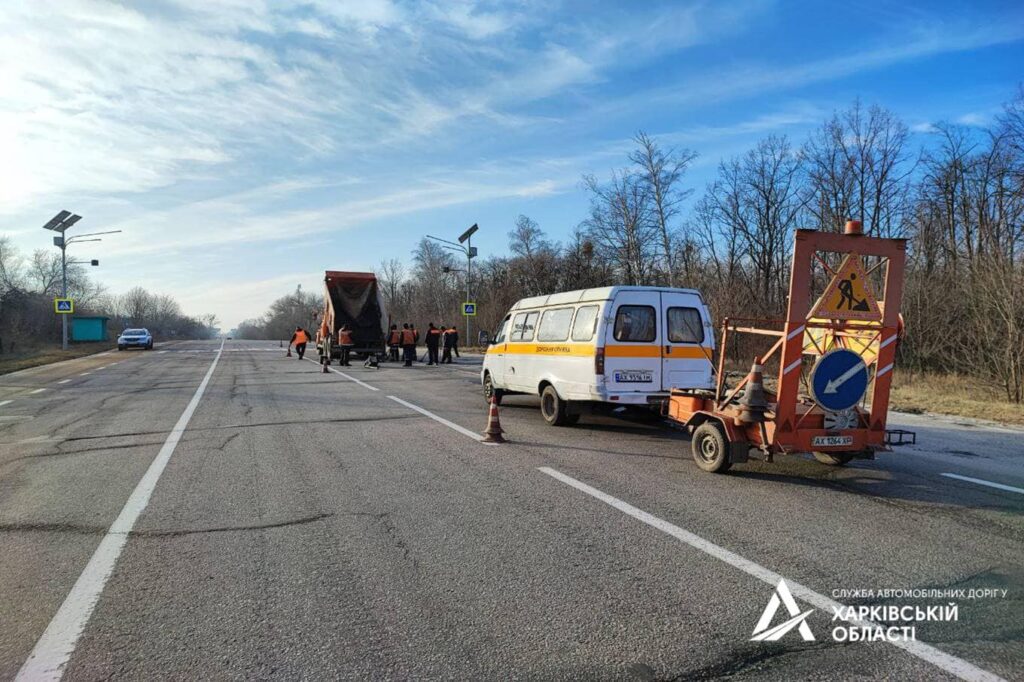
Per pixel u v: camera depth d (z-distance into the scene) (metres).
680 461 7.69
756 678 2.94
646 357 9.41
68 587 4.04
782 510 5.60
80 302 81.19
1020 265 16.38
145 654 3.20
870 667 3.03
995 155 25.30
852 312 6.35
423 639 3.32
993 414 12.37
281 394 15.27
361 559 4.46
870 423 6.63
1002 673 2.98
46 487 6.53
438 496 6.08
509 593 3.88
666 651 3.18
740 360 24.86
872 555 4.50
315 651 3.21
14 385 18.36
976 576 4.13
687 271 36.62
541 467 7.33
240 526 5.21
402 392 15.74
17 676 3.00
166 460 7.79
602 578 4.10
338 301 26.55
